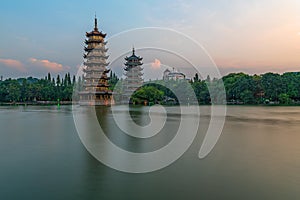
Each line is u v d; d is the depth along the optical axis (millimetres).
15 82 122000
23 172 10969
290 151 14828
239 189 8938
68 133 22594
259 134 21531
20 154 14305
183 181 9820
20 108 74625
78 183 9641
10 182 9734
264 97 96938
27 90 113188
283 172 10797
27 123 31375
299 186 9164
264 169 11250
